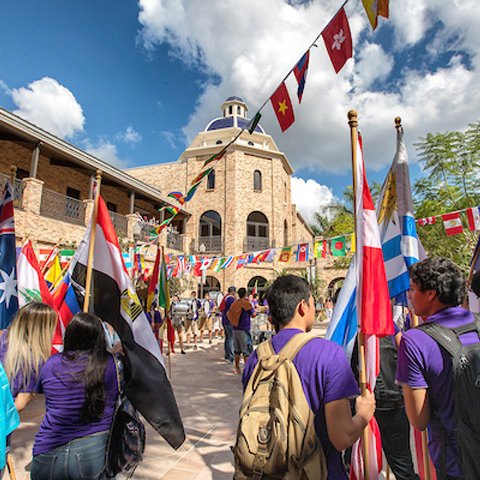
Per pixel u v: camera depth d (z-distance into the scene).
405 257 2.61
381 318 1.93
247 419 1.36
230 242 21.58
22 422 4.43
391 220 2.76
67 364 1.92
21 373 2.24
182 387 6.09
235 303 7.22
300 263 22.62
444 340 1.57
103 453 1.90
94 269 2.98
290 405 1.35
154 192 19.09
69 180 16.58
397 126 2.81
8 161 13.77
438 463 1.55
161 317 7.85
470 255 10.15
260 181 23.45
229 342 8.41
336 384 1.40
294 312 1.68
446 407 1.53
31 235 11.92
